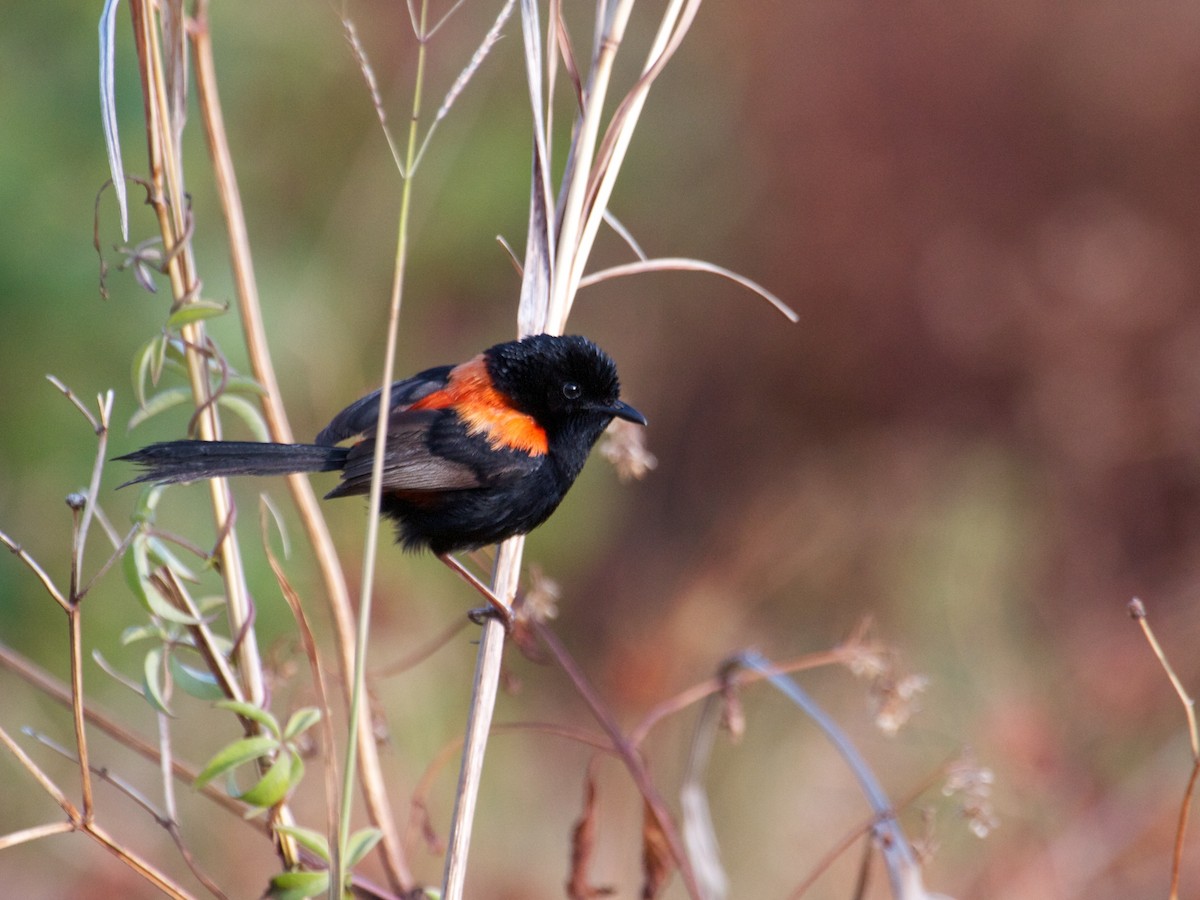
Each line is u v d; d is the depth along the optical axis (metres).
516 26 16.75
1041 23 21.02
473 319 17.17
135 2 6.00
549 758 14.36
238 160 14.16
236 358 11.35
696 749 7.63
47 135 11.03
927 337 20.30
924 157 21.23
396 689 12.39
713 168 21.61
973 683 13.98
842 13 21.62
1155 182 20.53
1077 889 11.19
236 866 11.10
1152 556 17.89
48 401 11.07
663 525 19.94
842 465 19.31
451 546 8.12
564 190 6.84
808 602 16.75
